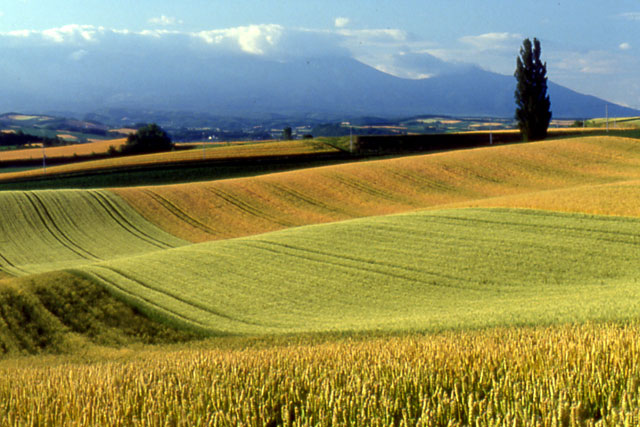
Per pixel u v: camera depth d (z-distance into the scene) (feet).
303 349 48.39
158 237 163.63
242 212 187.83
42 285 98.68
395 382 28.86
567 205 128.67
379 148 317.22
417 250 107.34
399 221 129.39
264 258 111.75
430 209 145.59
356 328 69.05
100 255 146.92
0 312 88.22
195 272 106.93
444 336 53.47
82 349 75.20
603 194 138.62
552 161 233.35
